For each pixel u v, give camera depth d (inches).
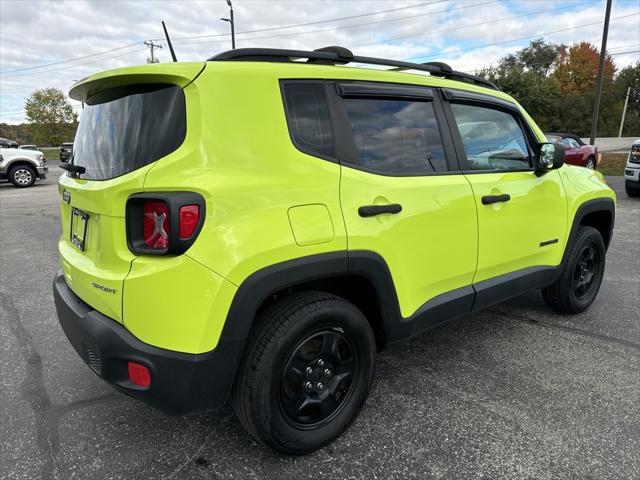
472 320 154.2
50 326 150.6
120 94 82.3
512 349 132.7
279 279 77.6
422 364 124.3
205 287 71.4
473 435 94.5
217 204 72.0
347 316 87.6
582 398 107.7
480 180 113.3
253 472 85.0
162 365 72.0
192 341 72.4
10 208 424.8
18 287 190.5
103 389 113.4
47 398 109.3
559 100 1892.2
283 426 83.0
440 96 110.0
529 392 110.3
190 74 74.1
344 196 86.1
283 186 79.0
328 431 89.4
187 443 93.4
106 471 85.4
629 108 2456.9
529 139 134.1
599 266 158.7
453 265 107.3
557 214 136.1
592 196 149.9
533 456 88.2
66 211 101.8
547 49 2669.8
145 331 72.2
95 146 85.0
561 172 141.3
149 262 71.4
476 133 117.6
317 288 93.0
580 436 94.0
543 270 135.6
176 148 72.6
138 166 74.2
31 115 2090.3
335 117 89.2
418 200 97.7
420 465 86.2
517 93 1875.0
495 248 117.4
